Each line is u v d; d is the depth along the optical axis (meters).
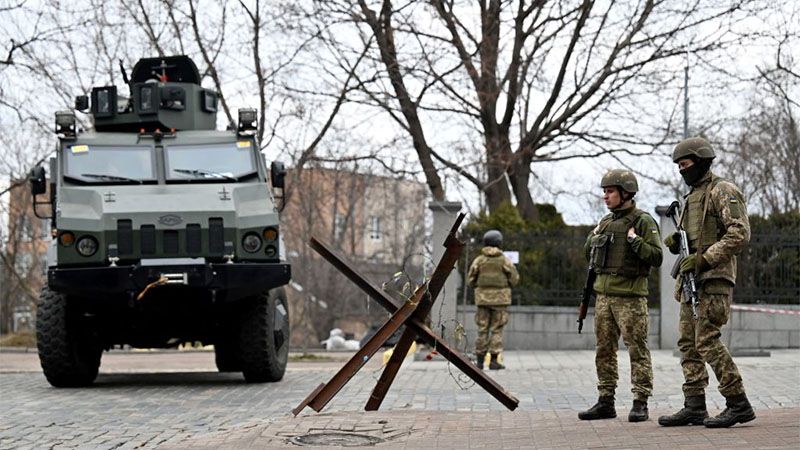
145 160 18.56
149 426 13.29
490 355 21.03
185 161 18.64
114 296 17.45
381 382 12.88
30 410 15.06
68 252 17.55
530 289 27.89
